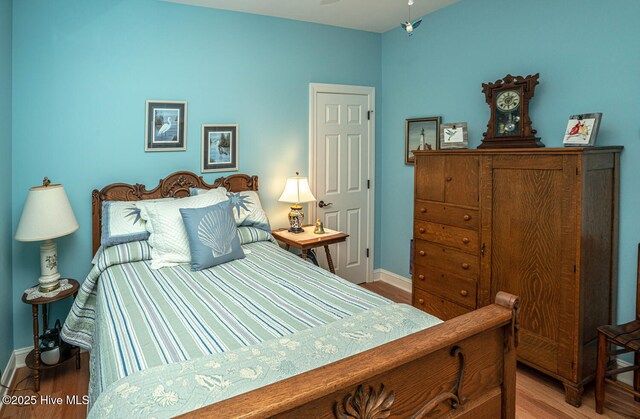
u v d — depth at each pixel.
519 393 2.40
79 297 2.54
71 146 2.88
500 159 2.59
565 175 2.24
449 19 3.48
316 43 3.85
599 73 2.48
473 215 2.80
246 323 1.65
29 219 2.46
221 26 3.37
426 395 1.20
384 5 3.40
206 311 1.78
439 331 1.21
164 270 2.44
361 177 4.27
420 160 3.22
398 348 1.11
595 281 2.34
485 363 1.35
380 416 1.09
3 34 2.48
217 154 3.43
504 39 3.04
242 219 3.16
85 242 2.98
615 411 2.22
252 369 1.25
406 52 3.95
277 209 3.79
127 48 3.02
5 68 2.53
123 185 3.05
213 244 2.50
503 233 2.61
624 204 2.43
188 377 1.21
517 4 2.94
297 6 3.35
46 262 2.63
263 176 3.69
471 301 2.85
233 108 3.48
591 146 2.32
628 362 2.43
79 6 2.84
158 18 3.12
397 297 3.94
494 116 2.88
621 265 2.47
